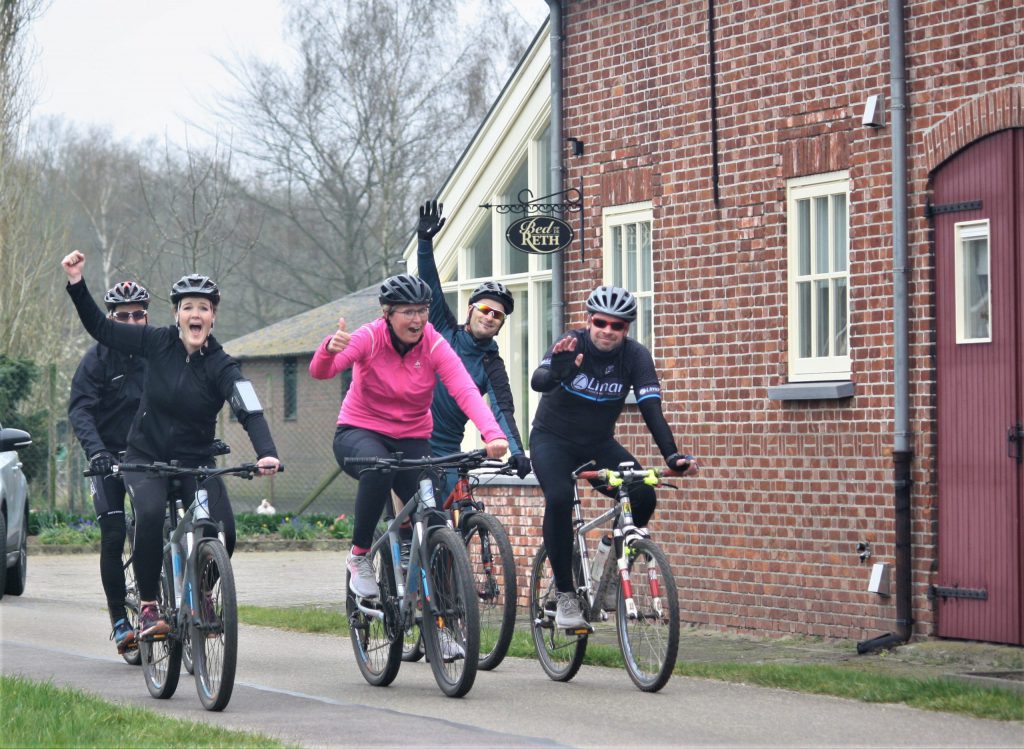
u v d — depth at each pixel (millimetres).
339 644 18250
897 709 13016
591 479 14430
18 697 12727
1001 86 16531
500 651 14844
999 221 16562
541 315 23406
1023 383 16328
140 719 12000
